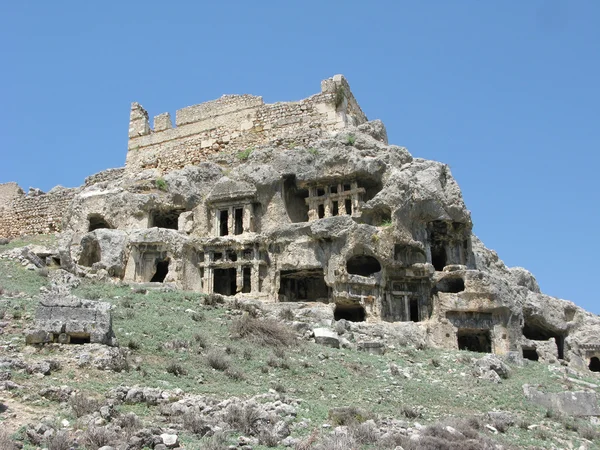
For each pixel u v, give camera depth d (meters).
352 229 40.38
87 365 21.19
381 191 41.62
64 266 39.84
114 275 42.50
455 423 21.91
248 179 45.19
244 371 24.69
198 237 44.91
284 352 28.05
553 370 34.41
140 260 43.41
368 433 18.45
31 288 31.92
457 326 40.25
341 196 44.00
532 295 46.81
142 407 18.88
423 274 41.16
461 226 43.69
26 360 20.89
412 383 27.89
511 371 32.81
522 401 28.19
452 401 26.47
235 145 51.69
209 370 23.78
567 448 22.48
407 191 41.38
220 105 53.81
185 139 53.94
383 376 28.08
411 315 42.69
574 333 46.94
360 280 39.91
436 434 19.77
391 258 40.34
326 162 44.53
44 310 22.89
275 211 44.62
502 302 40.56
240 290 42.66
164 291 36.34
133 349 24.14
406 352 33.38
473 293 40.50
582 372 40.47
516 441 22.03
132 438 15.45
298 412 20.33
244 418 18.20
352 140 45.62
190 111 54.84
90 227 49.25
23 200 59.59
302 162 45.34
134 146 55.78
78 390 19.11
